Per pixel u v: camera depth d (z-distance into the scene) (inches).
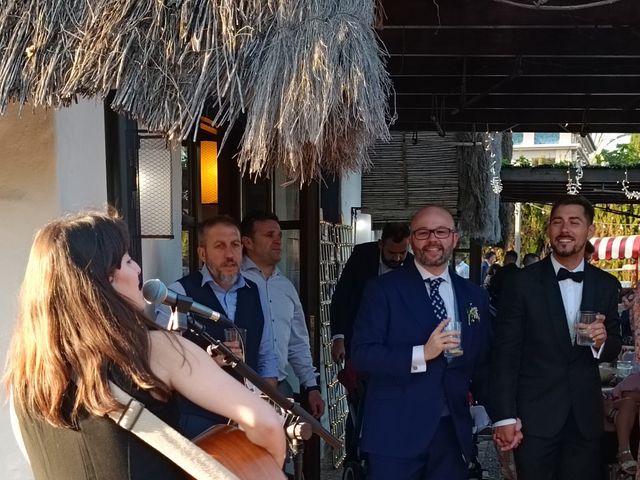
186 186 169.5
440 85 174.2
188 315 77.0
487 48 137.3
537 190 391.9
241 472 56.3
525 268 120.8
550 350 114.7
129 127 109.4
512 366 116.0
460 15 122.6
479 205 286.5
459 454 112.1
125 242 56.0
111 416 51.7
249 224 139.6
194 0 70.1
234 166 173.6
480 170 284.8
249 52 70.7
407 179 291.4
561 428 114.4
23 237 93.8
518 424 114.7
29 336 52.0
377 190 295.0
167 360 55.4
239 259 117.6
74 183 98.8
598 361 117.0
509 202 464.4
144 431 52.1
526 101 191.0
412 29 134.0
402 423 109.4
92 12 70.9
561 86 173.0
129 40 70.3
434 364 109.8
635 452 139.3
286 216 180.9
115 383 51.9
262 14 70.5
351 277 176.2
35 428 53.5
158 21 70.5
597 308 116.4
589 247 161.3
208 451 58.3
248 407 56.4
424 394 109.2
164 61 70.9
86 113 101.5
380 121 73.1
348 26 70.8
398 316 111.3
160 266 133.0
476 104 194.5
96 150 105.0
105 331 51.3
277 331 137.3
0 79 72.6
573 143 908.0
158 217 119.6
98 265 52.8
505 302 118.3
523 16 121.5
